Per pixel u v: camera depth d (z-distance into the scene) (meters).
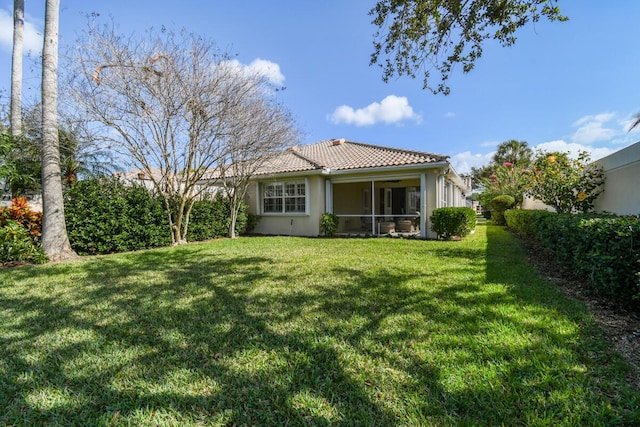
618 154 7.00
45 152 7.48
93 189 8.54
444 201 13.71
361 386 2.28
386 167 11.58
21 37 9.50
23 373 2.49
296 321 3.51
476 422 1.89
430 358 2.62
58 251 7.51
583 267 4.41
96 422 1.97
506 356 2.61
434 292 4.45
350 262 6.82
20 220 7.87
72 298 4.41
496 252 8.05
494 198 18.56
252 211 14.94
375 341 2.97
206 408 2.09
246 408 2.08
